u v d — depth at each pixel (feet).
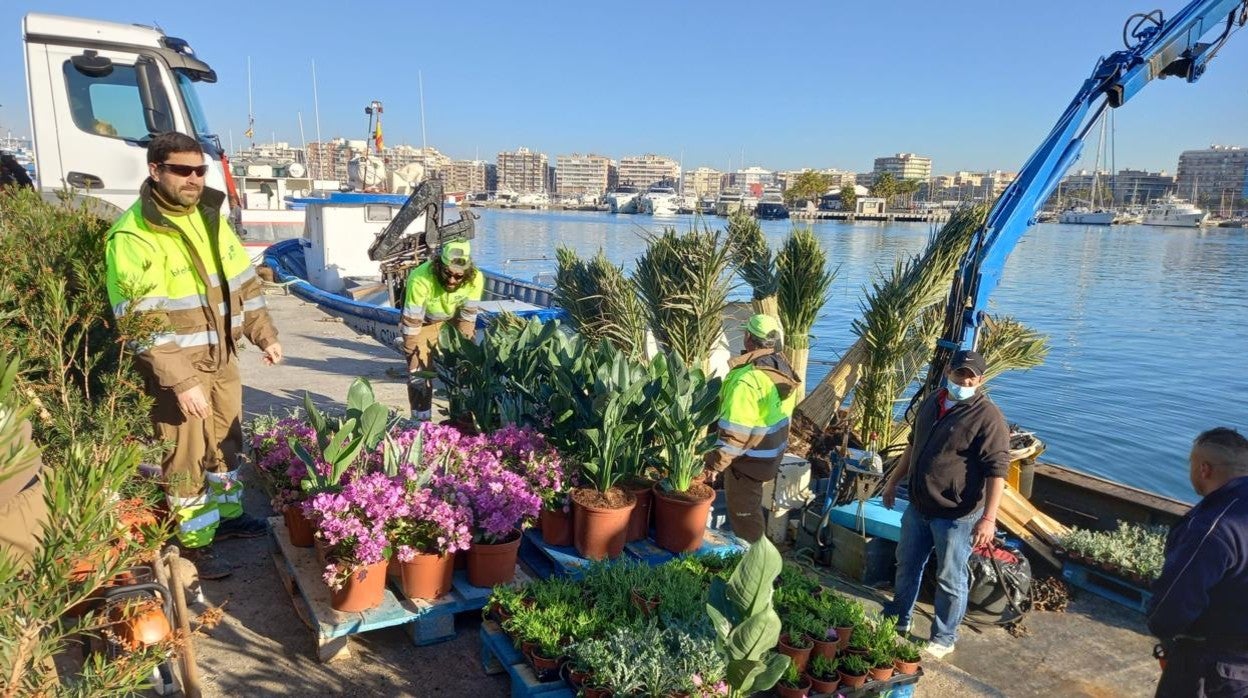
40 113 26.18
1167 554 10.41
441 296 21.62
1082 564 18.66
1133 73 19.01
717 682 9.83
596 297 26.76
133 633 8.54
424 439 15.01
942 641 15.31
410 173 53.16
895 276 23.97
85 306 11.71
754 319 16.89
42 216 12.70
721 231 25.16
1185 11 19.43
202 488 14.34
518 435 15.70
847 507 18.85
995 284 19.16
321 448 13.87
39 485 7.28
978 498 14.67
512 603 11.94
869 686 11.75
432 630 12.85
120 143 27.35
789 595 13.16
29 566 5.69
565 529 15.03
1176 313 84.07
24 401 7.76
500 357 18.49
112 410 10.64
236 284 14.35
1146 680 15.24
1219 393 51.85
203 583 14.24
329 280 50.39
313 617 12.16
